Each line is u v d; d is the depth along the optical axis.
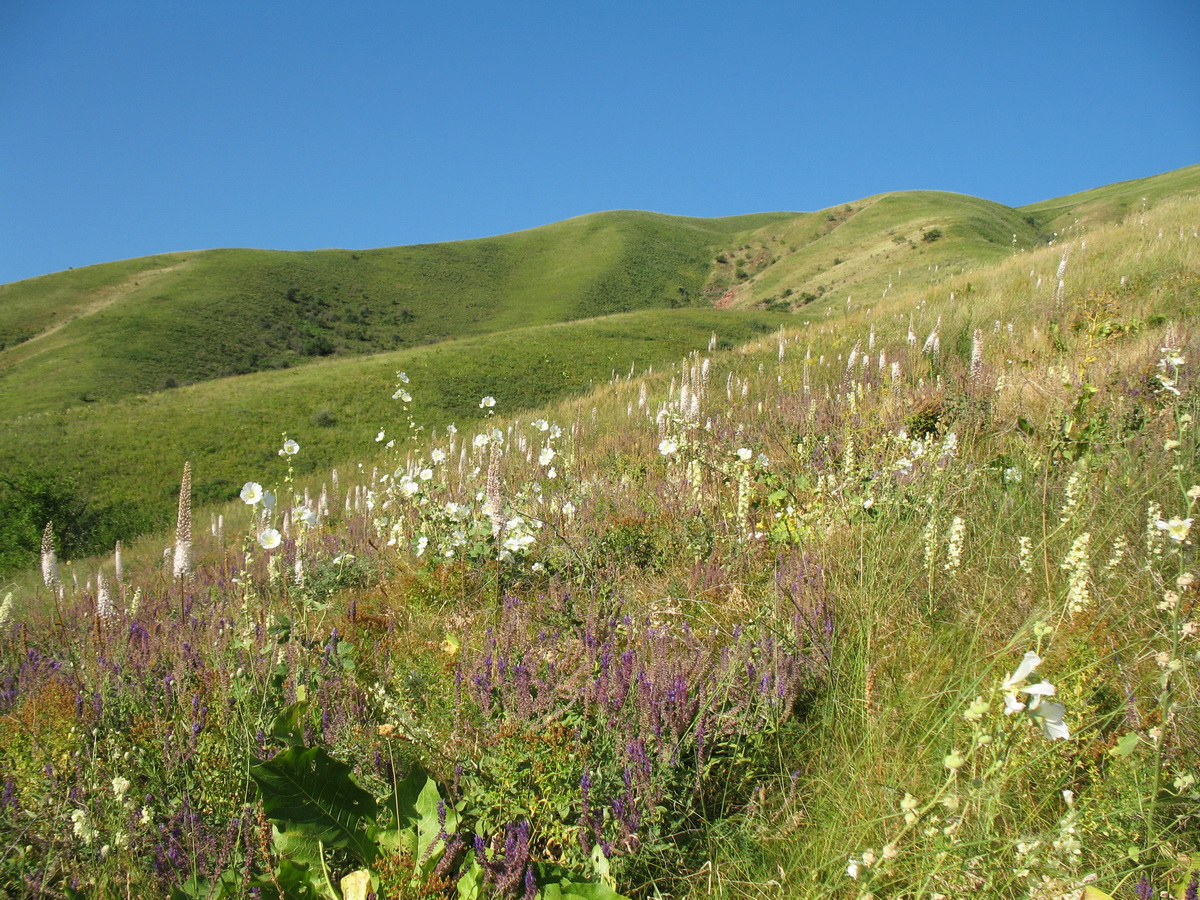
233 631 3.75
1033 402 5.64
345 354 88.62
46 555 5.70
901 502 3.83
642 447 8.02
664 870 2.04
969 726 2.06
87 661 3.65
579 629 3.16
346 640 3.58
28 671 3.87
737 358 17.28
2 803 2.27
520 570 4.39
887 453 5.00
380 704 2.80
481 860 1.91
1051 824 1.85
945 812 1.78
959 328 11.43
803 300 90.25
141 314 82.88
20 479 26.61
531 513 5.10
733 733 2.37
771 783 2.28
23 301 89.00
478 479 6.70
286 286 105.75
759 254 148.25
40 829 2.23
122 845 2.10
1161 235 14.30
